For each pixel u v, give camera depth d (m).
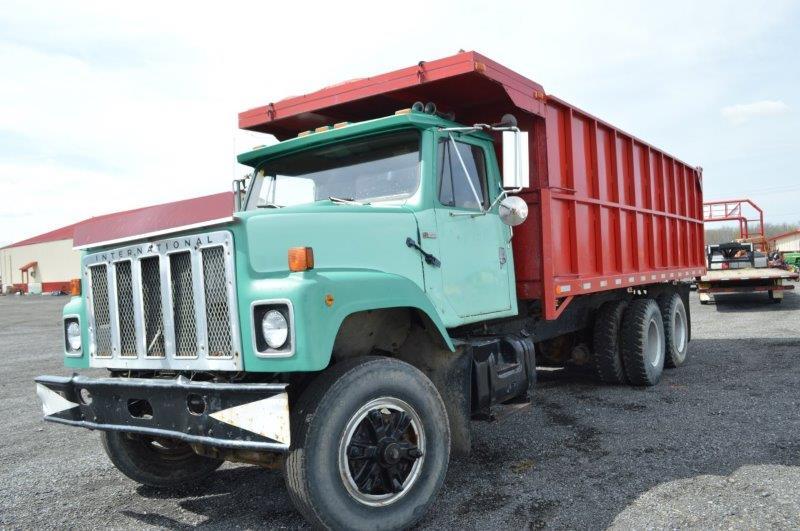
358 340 3.81
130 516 3.93
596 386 7.29
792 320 12.83
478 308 4.70
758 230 28.53
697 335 11.47
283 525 3.66
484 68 4.55
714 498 3.72
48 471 4.94
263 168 5.08
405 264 4.02
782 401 5.97
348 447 3.23
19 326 20.31
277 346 3.04
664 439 4.96
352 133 4.47
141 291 3.57
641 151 7.76
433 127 4.42
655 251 8.08
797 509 3.51
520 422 5.71
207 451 3.53
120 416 3.50
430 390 3.62
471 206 4.78
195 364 3.32
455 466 4.54
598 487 4.00
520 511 3.67
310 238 3.49
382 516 3.28
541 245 5.43
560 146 5.78
